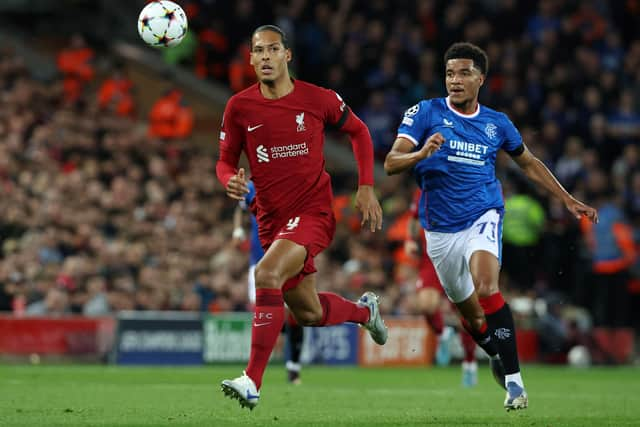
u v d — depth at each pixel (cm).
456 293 2495
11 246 4747
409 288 5194
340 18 6650
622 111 6562
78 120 5941
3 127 5631
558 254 5647
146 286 4828
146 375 3778
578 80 6612
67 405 2453
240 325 4666
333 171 6594
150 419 2078
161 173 5619
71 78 6253
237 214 3528
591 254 5528
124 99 6288
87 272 4712
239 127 2128
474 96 2359
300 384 3503
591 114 6419
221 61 6719
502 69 6625
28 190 5219
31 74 6519
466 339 3484
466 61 2334
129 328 4494
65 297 4606
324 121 2138
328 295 2253
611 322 5453
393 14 6812
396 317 5150
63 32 6819
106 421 2023
